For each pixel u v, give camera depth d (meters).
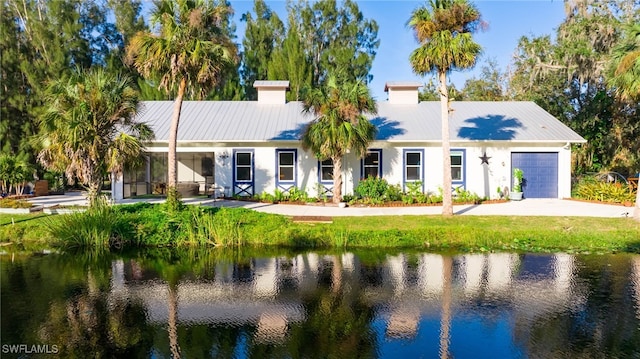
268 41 35.22
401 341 5.56
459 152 19.20
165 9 13.65
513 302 6.97
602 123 24.03
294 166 19.22
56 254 10.65
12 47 27.97
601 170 23.25
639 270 8.87
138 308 6.80
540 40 28.34
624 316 6.33
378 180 17.73
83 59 31.30
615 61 13.52
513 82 31.75
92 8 35.28
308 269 9.15
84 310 6.71
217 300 7.18
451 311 6.60
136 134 17.42
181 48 13.38
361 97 16.27
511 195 18.94
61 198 20.94
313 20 36.44
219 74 14.08
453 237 11.49
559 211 15.20
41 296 7.40
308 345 5.46
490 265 9.36
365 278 8.43
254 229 11.93
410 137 19.03
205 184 24.30
